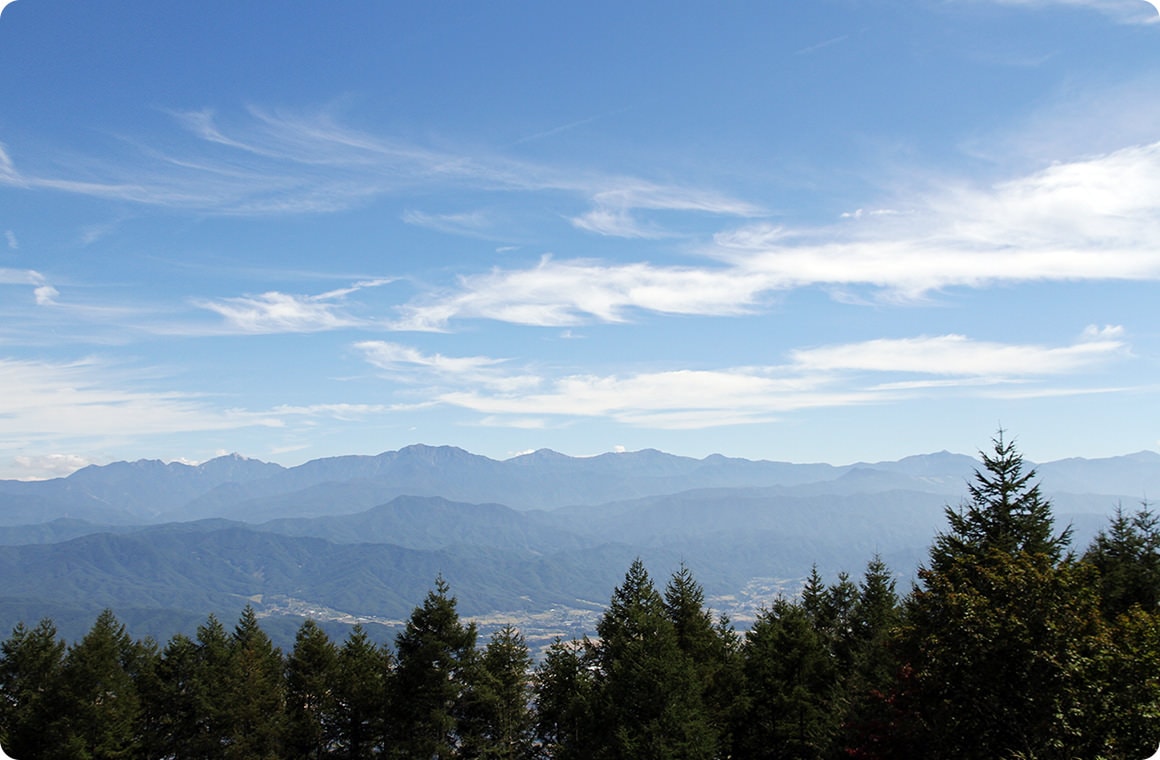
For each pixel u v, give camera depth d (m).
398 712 43.50
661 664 31.45
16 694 45.59
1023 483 26.17
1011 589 18.06
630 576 45.66
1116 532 34.94
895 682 23.66
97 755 41.97
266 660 56.16
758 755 37.78
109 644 47.75
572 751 36.25
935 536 27.27
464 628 45.66
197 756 46.53
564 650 42.59
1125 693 15.91
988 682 17.33
